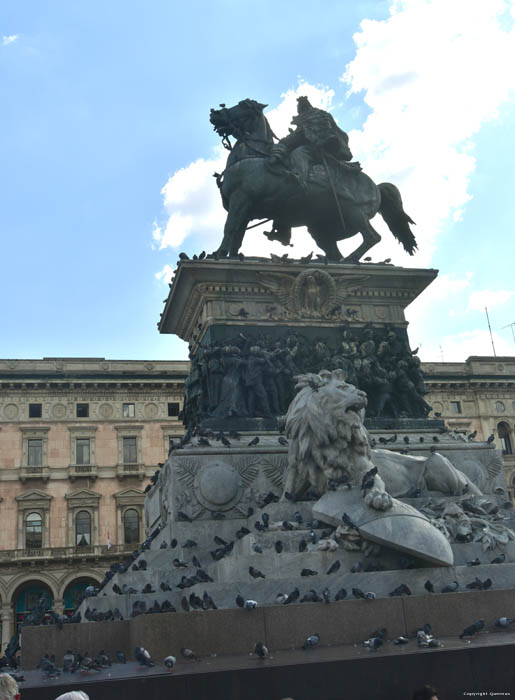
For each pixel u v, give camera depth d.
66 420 56.88
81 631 8.30
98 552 53.72
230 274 13.98
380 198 15.91
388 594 8.35
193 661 7.10
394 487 10.99
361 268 14.57
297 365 13.71
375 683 6.40
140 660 6.98
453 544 9.23
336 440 10.29
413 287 14.93
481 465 12.85
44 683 6.54
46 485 55.22
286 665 6.39
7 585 51.84
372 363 14.00
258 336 13.80
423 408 14.13
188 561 10.70
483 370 60.78
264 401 13.05
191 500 11.69
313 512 9.62
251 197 14.93
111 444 56.94
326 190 15.29
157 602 9.02
